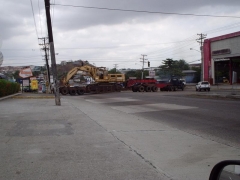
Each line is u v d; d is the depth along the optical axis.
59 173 6.18
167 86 56.69
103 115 15.73
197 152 8.02
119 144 8.83
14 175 6.07
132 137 9.93
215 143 9.16
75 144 8.77
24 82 50.94
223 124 12.93
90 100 30.33
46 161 7.04
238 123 13.12
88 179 5.84
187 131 11.30
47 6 22.09
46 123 12.56
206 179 5.89
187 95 36.22
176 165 6.82
